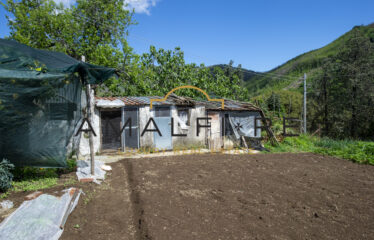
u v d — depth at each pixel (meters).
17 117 6.31
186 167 8.88
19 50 7.01
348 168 9.70
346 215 4.97
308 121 36.19
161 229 4.10
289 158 11.49
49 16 18.53
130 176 7.56
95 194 5.75
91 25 20.61
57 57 7.88
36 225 3.72
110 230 4.13
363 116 31.28
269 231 4.19
